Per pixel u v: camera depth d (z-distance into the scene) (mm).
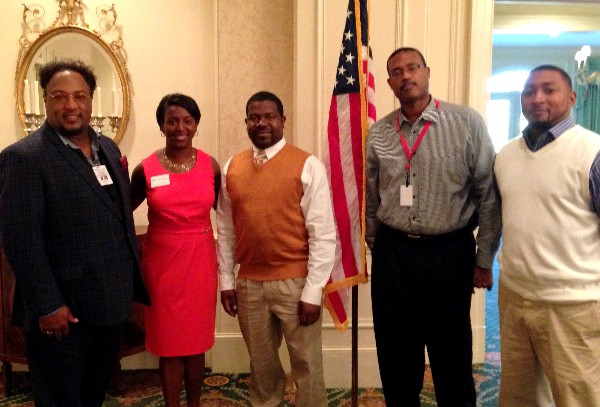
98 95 3133
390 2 2881
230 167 2229
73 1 3090
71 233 1764
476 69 2918
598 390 1743
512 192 1855
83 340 1864
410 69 2072
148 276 2197
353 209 2297
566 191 1730
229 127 3125
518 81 8719
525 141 1859
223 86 3100
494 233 2076
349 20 2318
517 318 1904
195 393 2342
